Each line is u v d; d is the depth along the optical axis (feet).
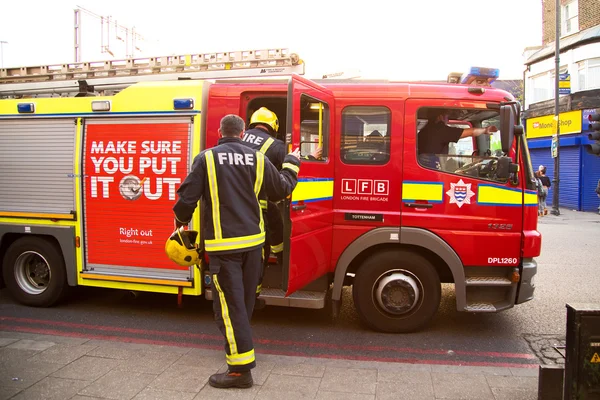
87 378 12.44
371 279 16.31
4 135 18.37
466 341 15.98
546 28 74.18
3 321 17.49
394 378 12.67
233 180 12.14
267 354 14.43
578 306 9.77
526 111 74.54
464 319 18.20
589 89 62.85
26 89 22.09
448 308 19.51
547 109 69.26
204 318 18.03
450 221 15.98
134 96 16.84
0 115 18.34
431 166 16.12
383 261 16.20
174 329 16.83
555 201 58.44
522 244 15.94
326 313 18.74
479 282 15.97
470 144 16.26
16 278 18.92
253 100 16.97
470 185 15.98
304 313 18.71
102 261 17.43
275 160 14.35
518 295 16.11
